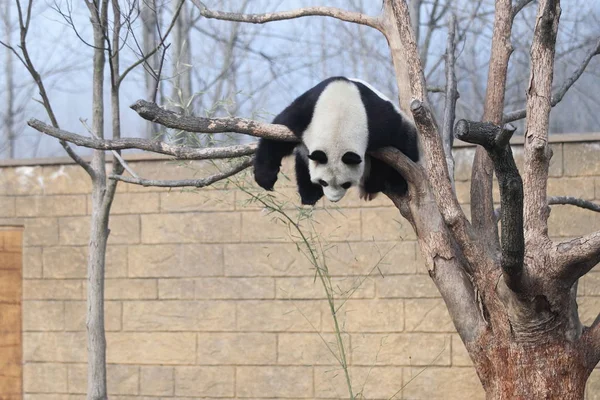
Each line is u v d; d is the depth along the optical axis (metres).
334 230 9.77
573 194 9.26
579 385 4.89
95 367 7.30
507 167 4.25
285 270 9.91
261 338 9.98
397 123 5.96
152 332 10.30
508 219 4.34
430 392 9.52
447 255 5.27
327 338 9.78
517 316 4.83
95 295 7.32
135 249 10.36
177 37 15.12
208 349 10.13
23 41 6.73
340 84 6.10
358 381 9.70
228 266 10.08
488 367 5.02
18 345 10.77
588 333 4.93
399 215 9.62
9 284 10.81
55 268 10.62
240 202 9.50
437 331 9.53
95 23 7.22
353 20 6.44
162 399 10.23
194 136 7.96
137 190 10.36
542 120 4.97
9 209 10.77
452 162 6.17
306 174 6.69
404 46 5.37
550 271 4.69
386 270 9.64
